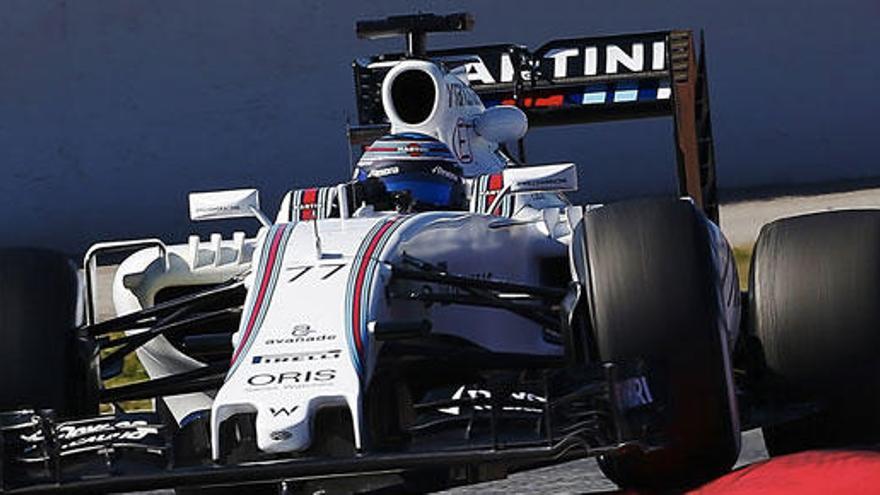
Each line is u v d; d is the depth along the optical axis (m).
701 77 37.31
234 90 78.81
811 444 21.00
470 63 33.56
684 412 18.83
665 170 78.56
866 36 79.44
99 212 78.75
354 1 78.50
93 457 18.73
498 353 21.30
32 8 78.25
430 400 19.30
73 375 21.20
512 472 19.59
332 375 18.42
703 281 19.08
